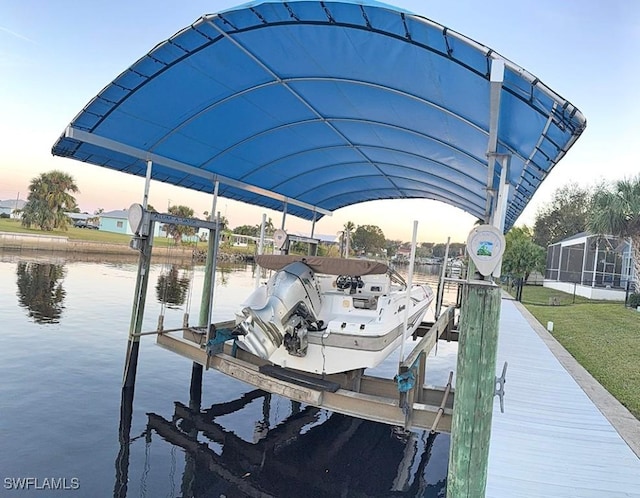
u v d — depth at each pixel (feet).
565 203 171.63
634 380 26.02
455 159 23.00
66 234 151.43
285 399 24.35
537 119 13.17
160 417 20.34
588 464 14.29
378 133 22.65
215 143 23.89
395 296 20.54
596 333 42.52
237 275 105.50
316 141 25.03
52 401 20.79
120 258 124.57
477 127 16.89
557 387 22.82
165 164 24.04
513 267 105.91
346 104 19.66
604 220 66.39
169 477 15.25
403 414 15.07
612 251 79.36
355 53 14.94
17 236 111.75
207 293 26.17
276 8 13.24
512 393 21.34
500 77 10.99
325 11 12.95
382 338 17.57
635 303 61.52
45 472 14.73
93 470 15.15
